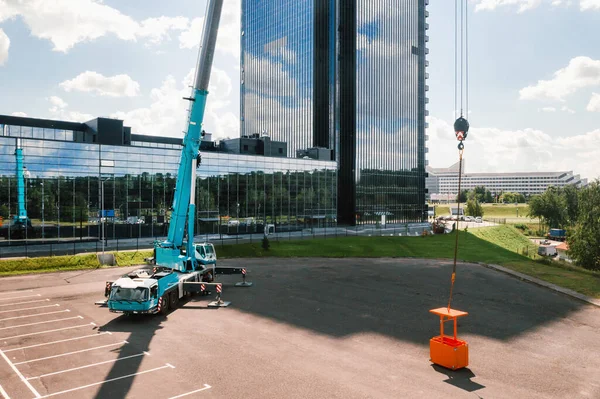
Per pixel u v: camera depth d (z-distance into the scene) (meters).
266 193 76.06
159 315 24.69
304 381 15.59
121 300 23.06
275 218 77.38
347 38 121.31
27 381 15.55
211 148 94.38
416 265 44.06
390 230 102.38
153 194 62.00
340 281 35.38
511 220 147.50
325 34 123.19
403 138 135.00
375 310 25.97
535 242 100.38
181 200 29.39
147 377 15.92
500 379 15.93
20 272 37.53
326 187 86.62
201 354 18.34
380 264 44.81
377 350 18.97
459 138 15.76
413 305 27.22
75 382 15.46
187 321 23.52
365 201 121.94
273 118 139.88
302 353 18.53
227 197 70.44
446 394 14.61
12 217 50.78
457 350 16.73
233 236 69.94
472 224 116.31
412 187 136.38
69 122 73.94
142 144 84.12
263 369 16.70
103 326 22.41
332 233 81.50
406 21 139.25
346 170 120.00
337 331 21.73
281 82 137.12
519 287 32.75
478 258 49.50
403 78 137.00
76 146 55.53
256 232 74.25
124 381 15.55
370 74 125.69
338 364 17.28
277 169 77.81
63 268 39.56
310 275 38.22
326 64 122.69
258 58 147.00
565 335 21.31
